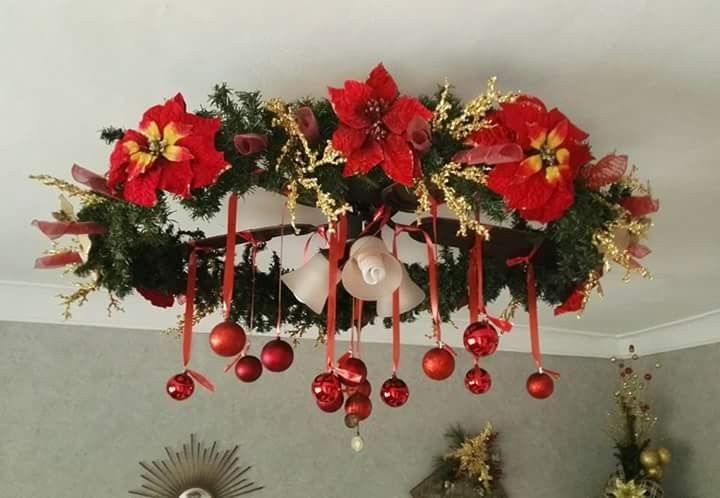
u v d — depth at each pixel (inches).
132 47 39.6
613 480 111.8
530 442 116.9
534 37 39.1
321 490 99.7
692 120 48.7
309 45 39.7
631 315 109.0
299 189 41.5
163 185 37.2
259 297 54.8
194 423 94.8
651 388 121.9
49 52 39.9
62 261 42.3
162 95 44.8
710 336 110.3
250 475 96.0
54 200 60.9
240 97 39.4
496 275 53.4
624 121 48.9
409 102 37.8
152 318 95.8
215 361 98.3
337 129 38.2
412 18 37.3
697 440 111.7
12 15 36.6
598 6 36.6
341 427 103.5
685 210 64.5
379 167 41.8
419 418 109.3
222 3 35.9
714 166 55.7
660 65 42.1
